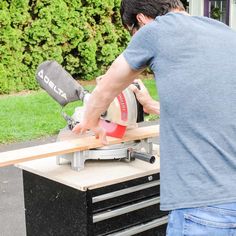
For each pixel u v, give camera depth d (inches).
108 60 355.9
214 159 64.1
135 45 69.1
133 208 87.3
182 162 65.1
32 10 319.0
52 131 235.9
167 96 65.9
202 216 63.9
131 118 89.4
